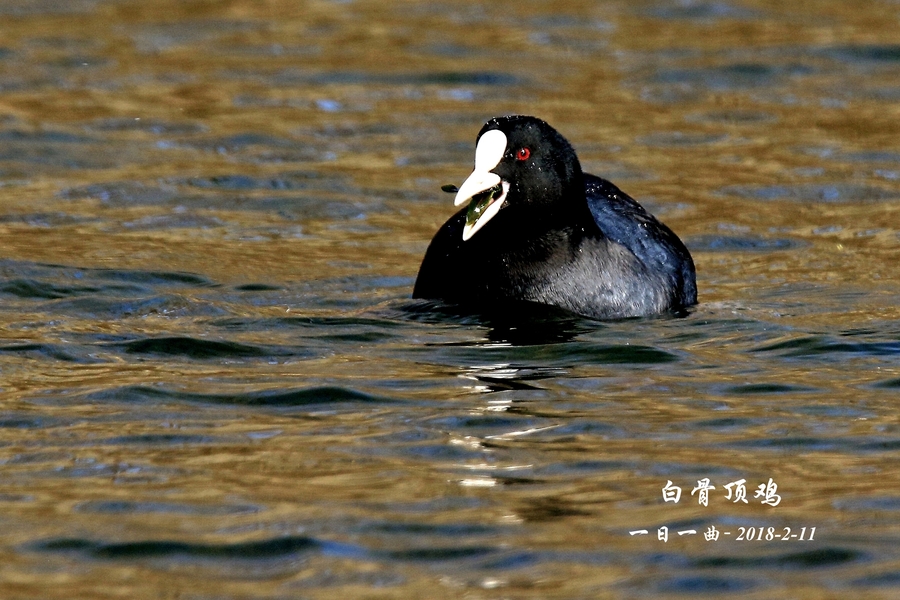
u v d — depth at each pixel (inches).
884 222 647.8
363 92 853.2
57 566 302.5
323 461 361.4
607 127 792.9
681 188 698.2
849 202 680.4
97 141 757.3
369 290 541.6
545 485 346.0
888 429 385.7
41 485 344.8
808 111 821.2
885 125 796.6
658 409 403.9
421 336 475.8
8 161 719.7
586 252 501.4
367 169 726.5
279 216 653.3
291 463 359.9
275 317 498.3
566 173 494.3
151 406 402.6
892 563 303.4
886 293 538.6
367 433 381.7
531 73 887.1
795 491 342.3
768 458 364.8
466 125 796.0
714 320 499.8
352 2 1053.2
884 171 725.3
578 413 398.9
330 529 320.2
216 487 343.6
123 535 316.8
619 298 501.4
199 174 708.7
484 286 506.3
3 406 400.5
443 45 945.5
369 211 663.8
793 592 291.1
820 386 425.1
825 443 375.9
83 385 419.8
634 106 829.8
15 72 866.8
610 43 953.5
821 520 325.1
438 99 840.9
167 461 360.5
